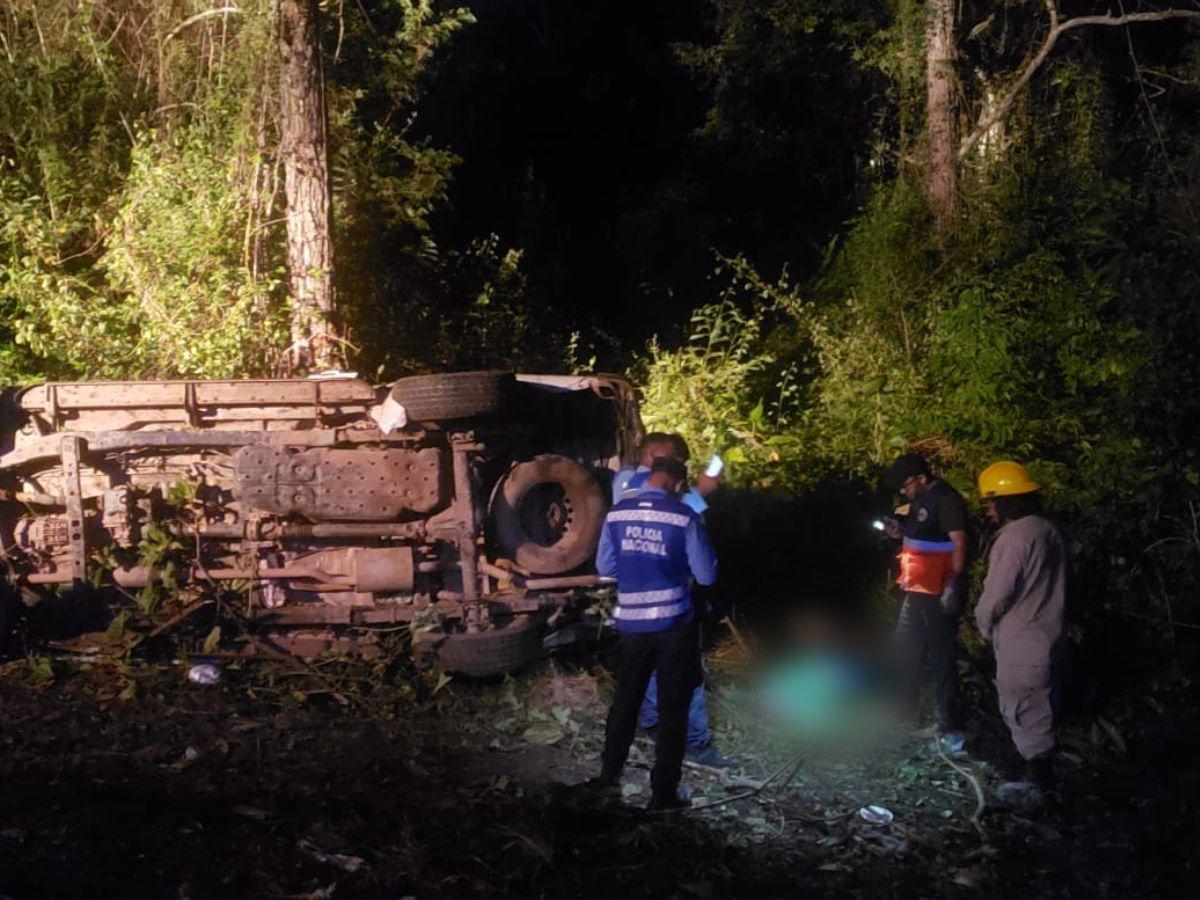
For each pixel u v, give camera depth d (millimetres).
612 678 7953
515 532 7973
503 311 13039
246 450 7629
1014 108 15008
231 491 7844
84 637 7617
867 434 12188
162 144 10758
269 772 6355
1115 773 7453
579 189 22109
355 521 7750
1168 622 9664
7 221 10172
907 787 6996
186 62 11445
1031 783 6836
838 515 10492
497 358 12562
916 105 15555
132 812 5672
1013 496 6883
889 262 14172
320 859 5367
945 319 12805
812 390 13367
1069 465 11633
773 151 19031
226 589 7801
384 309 11930
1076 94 15305
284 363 10039
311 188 10078
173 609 7734
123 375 9883
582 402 8445
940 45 14914
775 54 18141
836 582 10000
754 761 7191
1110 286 12055
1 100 10680
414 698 7496
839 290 14969
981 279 13281
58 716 6828
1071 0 15906
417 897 5180
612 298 19984
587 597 8148
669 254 19375
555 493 8188
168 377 9781
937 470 11703
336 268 10703
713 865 5781
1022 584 6754
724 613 9422
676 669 6168
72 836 5375
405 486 7730
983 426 11922
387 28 13406
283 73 10062
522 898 5289
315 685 7570
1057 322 12711
